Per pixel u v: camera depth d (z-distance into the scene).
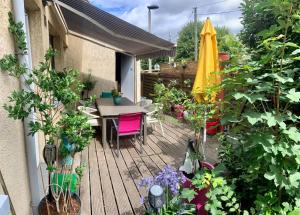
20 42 2.16
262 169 1.84
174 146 5.16
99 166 4.00
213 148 4.29
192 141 2.91
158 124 6.95
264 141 1.67
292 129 1.69
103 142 4.91
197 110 2.95
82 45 8.95
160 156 4.54
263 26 2.68
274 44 1.66
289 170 1.67
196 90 3.22
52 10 4.67
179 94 4.43
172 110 6.88
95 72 9.33
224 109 2.09
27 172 2.45
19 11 2.21
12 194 1.95
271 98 1.89
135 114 4.58
